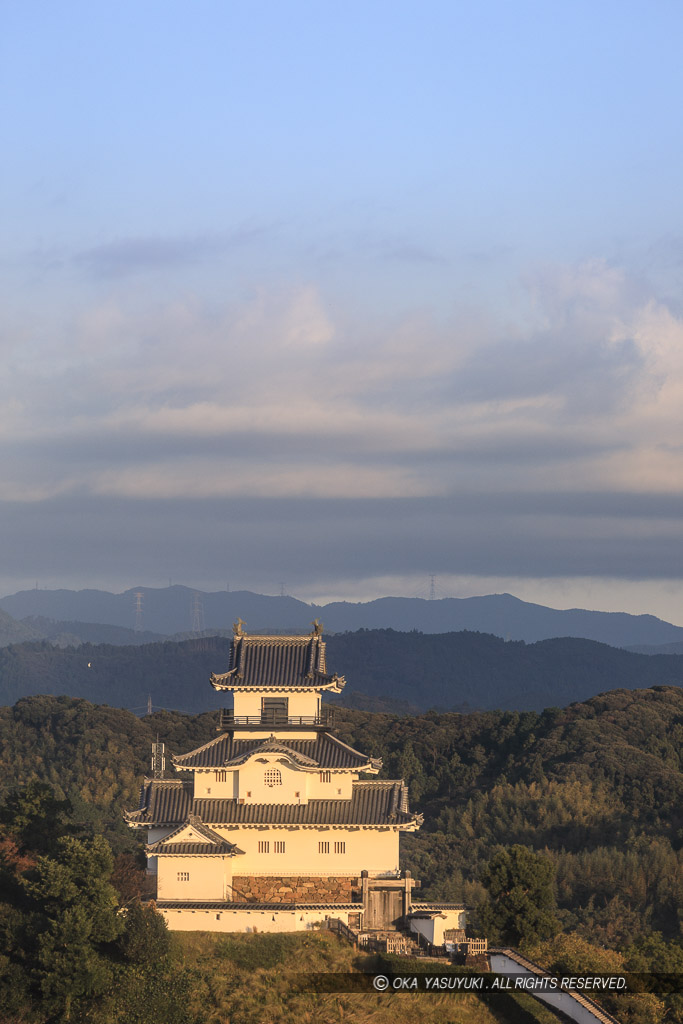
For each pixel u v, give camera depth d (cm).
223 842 18338
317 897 18650
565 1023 15438
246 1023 15125
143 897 18612
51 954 15388
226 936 17150
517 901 18262
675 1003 16412
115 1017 15150
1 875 17212
